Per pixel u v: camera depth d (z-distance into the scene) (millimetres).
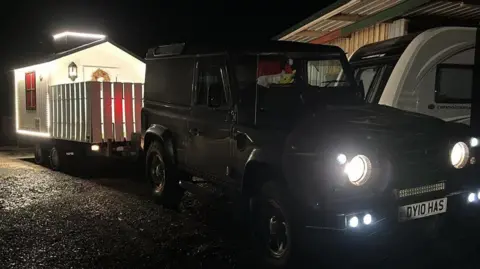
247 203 5090
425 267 4531
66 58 12656
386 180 3984
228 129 5328
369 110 5016
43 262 5008
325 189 3857
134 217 6727
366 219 3855
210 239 5699
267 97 5277
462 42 7840
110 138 10391
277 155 4434
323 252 4160
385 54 8062
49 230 6141
